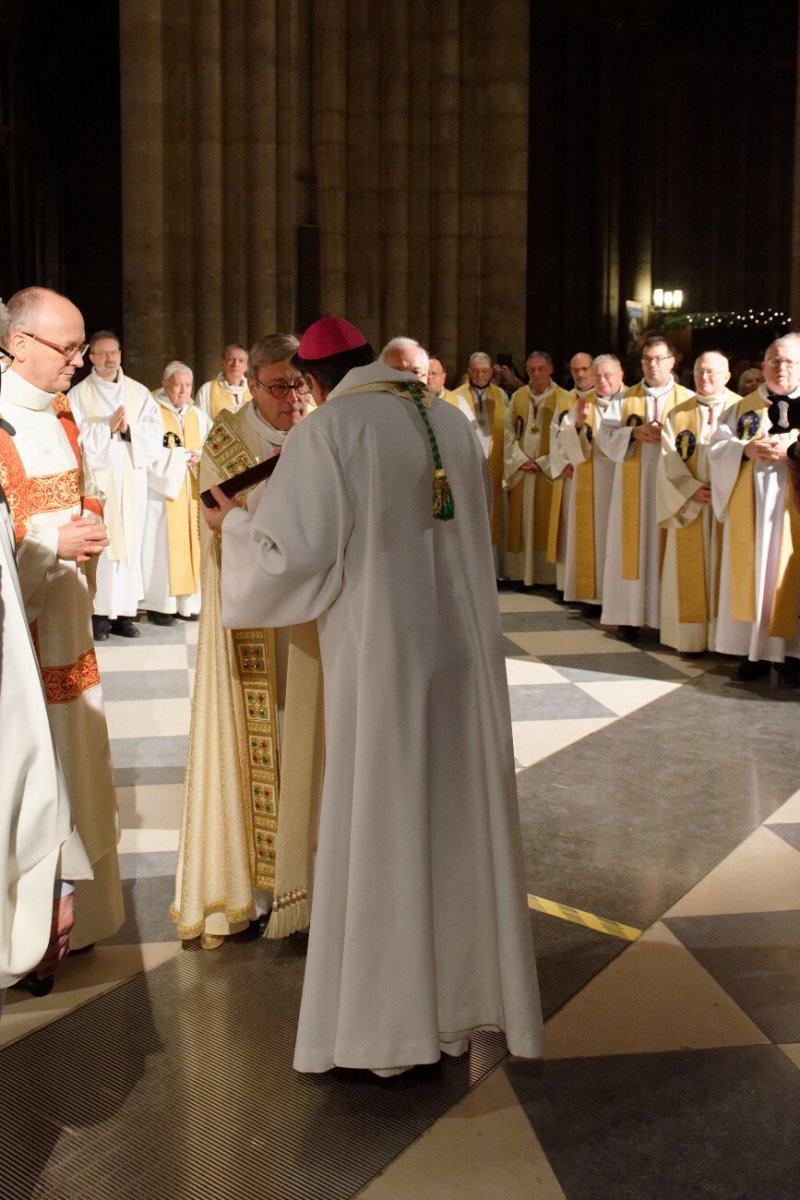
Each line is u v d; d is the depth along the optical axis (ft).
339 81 38.32
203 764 10.44
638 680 20.59
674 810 14.28
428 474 8.32
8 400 9.59
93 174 71.67
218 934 10.68
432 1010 8.17
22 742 6.94
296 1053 8.46
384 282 40.50
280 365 10.23
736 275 73.82
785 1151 7.97
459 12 40.29
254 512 9.27
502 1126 8.20
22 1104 8.43
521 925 8.45
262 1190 7.53
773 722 17.98
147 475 24.36
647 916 11.51
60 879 9.30
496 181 41.01
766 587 19.83
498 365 37.11
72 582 10.00
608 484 25.93
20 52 64.08
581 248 65.10
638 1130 8.18
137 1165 7.78
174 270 36.32
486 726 8.46
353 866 8.08
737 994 10.05
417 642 8.13
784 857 12.92
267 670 10.15
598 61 63.77
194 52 35.73
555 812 14.20
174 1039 9.30
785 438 19.67
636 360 56.95
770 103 72.79
